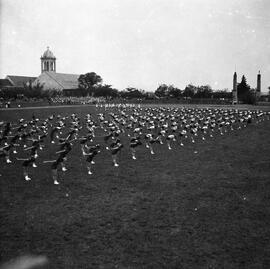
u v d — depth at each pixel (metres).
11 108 96.94
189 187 24.45
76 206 20.55
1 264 14.01
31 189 23.64
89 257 14.67
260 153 36.91
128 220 18.56
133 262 14.31
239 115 70.62
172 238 16.47
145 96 162.50
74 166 30.56
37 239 16.27
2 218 18.58
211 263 14.29
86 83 182.00
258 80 144.88
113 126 52.22
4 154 31.00
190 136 49.38
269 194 22.86
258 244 15.92
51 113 82.94
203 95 154.88
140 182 25.66
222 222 18.34
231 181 25.95
